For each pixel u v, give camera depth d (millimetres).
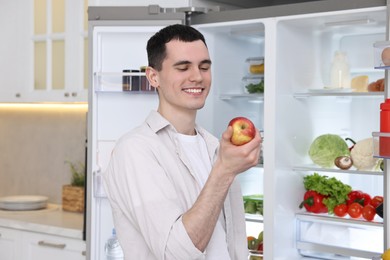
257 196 3373
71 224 3787
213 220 1469
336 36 3387
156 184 1567
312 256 3211
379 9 2703
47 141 4629
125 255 1668
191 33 1686
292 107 3143
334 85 3193
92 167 3295
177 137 1748
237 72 3574
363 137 3305
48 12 4062
